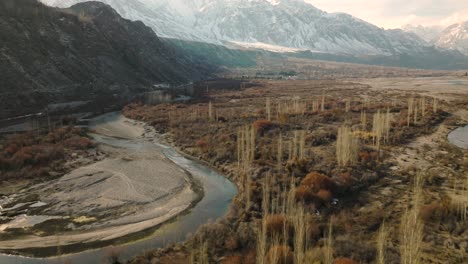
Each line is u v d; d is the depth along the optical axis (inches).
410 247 881.5
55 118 3324.3
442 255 997.8
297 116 3265.3
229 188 1685.5
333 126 2886.3
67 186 1651.1
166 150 2391.7
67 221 1323.8
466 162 1841.8
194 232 1242.0
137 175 1835.6
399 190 1512.1
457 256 994.7
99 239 1198.9
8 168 1831.9
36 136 2527.1
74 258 1084.5
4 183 1657.2
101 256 1097.4
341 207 1366.9
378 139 2119.8
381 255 889.5
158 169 1950.1
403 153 2066.9
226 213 1406.3
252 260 977.5
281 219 1144.2
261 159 1936.5
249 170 1797.5
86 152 2245.3
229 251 1079.0
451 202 1289.4
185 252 1090.7
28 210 1401.3
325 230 1162.0
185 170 1957.4
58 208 1423.5
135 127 3120.1
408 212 1229.1
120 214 1391.5
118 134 2874.0
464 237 1087.0
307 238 1022.4
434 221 1197.7
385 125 2500.0
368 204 1387.8
